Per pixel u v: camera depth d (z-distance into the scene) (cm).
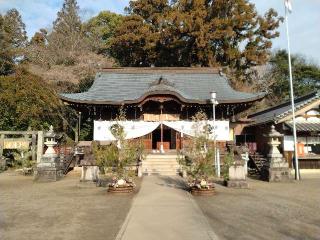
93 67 4209
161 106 2797
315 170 2570
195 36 3919
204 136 1435
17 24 5591
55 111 3231
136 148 1478
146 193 1325
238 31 4247
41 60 4400
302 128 2542
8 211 1022
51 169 1880
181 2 4097
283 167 1909
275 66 5584
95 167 1602
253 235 753
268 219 913
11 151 2659
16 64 4159
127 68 3384
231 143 2589
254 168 2480
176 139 2905
